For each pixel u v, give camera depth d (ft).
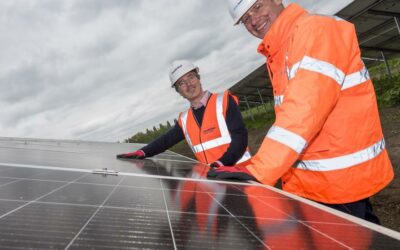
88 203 6.17
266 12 10.41
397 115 47.91
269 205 7.25
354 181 9.23
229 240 4.76
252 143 72.64
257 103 129.49
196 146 17.57
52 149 19.47
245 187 9.39
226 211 6.46
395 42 67.82
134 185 8.74
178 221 5.50
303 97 7.98
